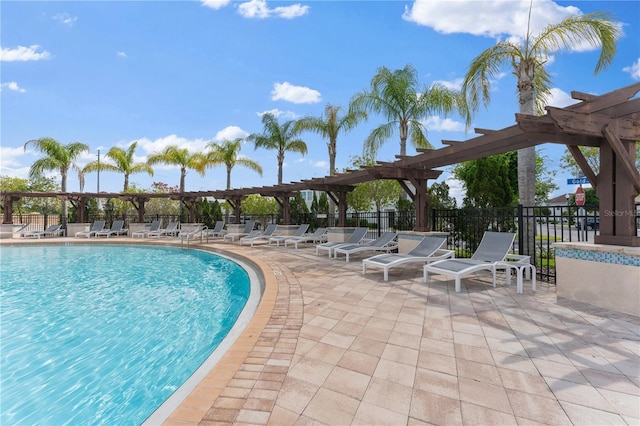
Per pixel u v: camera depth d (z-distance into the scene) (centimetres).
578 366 292
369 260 732
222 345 396
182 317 574
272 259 1009
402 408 233
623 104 427
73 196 2152
